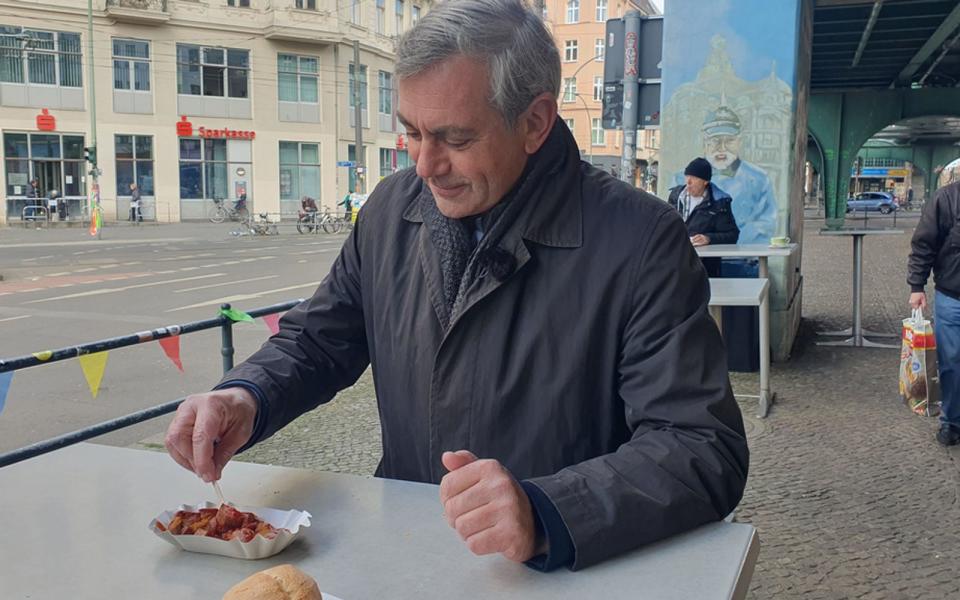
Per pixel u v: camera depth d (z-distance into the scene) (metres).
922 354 4.98
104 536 1.25
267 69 31.53
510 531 1.07
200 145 30.78
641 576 1.08
